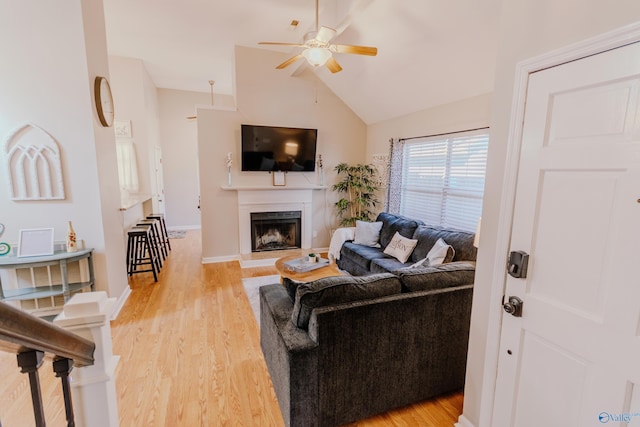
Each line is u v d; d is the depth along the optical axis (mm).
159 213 6984
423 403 2109
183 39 4555
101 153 3088
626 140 1066
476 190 3697
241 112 4988
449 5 2779
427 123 4336
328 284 1863
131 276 4469
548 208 1331
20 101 2740
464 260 3236
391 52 3719
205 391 2166
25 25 2688
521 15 1413
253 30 4234
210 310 3402
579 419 1259
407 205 5000
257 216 5320
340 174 5824
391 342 1894
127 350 2635
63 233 2969
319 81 5398
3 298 2717
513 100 1465
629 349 1086
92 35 2971
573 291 1252
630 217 1064
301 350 1682
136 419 1916
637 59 1025
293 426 1742
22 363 733
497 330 1596
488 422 1684
